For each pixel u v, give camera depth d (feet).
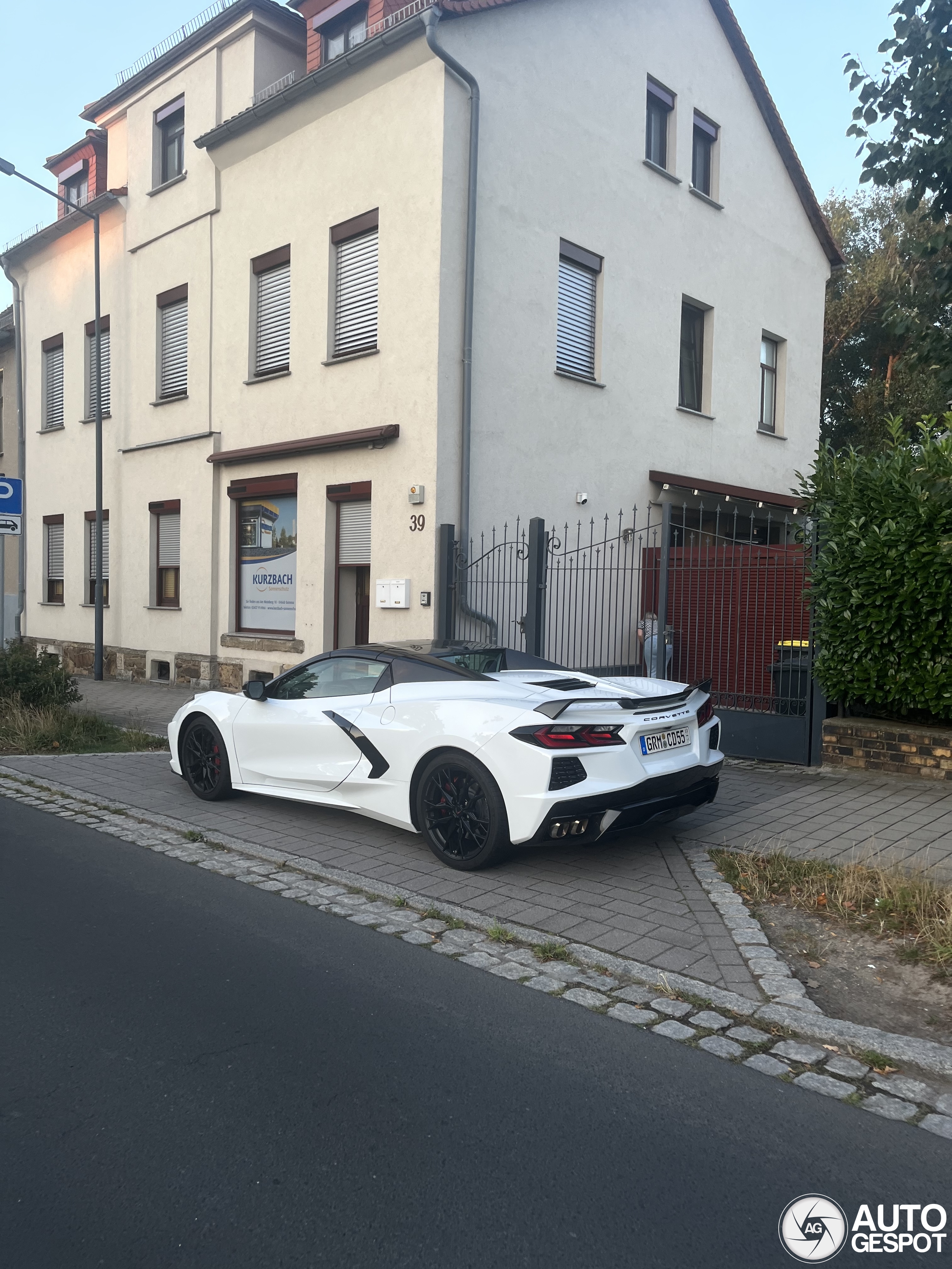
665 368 48.34
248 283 46.21
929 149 23.35
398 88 38.22
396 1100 10.73
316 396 42.27
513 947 15.49
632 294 46.03
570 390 42.60
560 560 41.70
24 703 37.06
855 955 14.98
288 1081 11.14
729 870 19.06
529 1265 8.04
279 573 45.42
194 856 20.71
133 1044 12.05
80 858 20.70
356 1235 8.39
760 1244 8.34
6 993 13.60
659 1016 13.05
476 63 37.76
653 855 20.40
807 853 20.24
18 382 66.54
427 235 37.04
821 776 28.09
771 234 56.29
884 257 74.49
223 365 47.80
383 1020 12.82
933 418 28.14
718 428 52.31
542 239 40.98
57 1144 9.77
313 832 22.53
